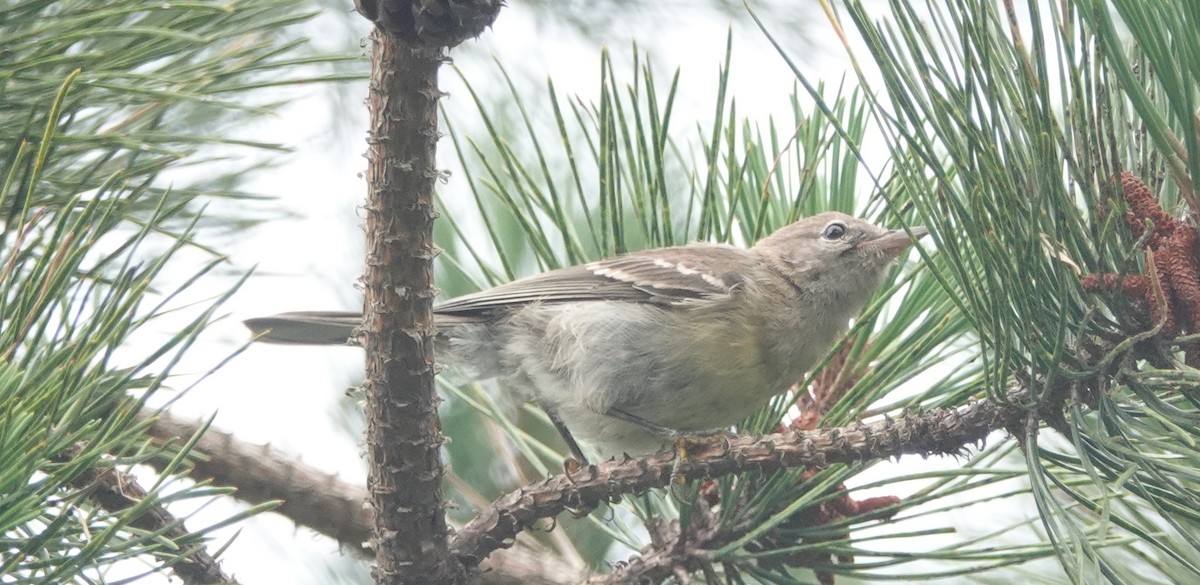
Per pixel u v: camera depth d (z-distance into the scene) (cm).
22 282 513
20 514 435
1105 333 560
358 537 786
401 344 621
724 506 699
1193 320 533
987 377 561
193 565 647
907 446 625
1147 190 551
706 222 738
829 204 824
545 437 1005
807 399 790
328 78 604
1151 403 540
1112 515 582
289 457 784
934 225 541
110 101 617
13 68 535
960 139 547
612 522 824
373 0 528
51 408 452
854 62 517
